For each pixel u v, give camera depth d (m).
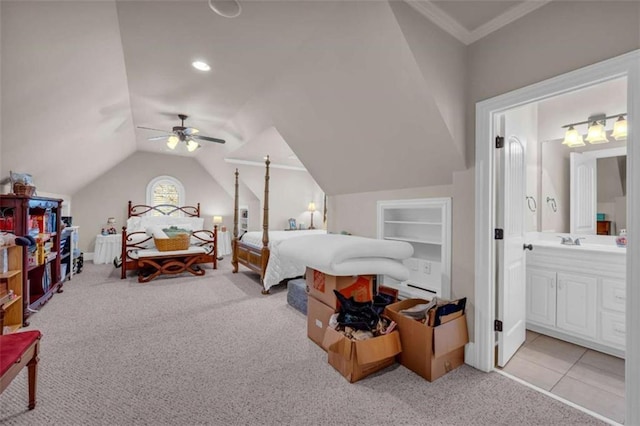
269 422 1.57
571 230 2.94
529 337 2.66
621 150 2.68
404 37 1.81
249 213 7.36
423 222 2.78
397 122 2.32
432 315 1.96
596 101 2.76
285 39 2.23
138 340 2.51
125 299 3.64
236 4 1.87
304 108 2.92
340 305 2.24
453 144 2.12
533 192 3.13
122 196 6.68
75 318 2.99
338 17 1.96
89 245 6.33
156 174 7.03
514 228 2.29
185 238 5.16
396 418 1.60
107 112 3.49
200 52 2.43
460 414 1.64
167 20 2.03
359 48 2.06
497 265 2.14
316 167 3.58
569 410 1.68
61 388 1.83
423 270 3.04
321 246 2.33
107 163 5.84
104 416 1.59
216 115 3.99
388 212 3.24
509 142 2.17
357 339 1.94
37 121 2.64
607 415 1.66
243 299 3.69
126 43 2.31
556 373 2.08
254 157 6.02
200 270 5.34
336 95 2.53
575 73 1.61
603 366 2.17
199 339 2.54
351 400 1.75
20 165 3.17
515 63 1.89
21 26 1.62
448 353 2.06
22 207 2.88
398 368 2.09
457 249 2.29
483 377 2.01
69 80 2.38
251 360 2.20
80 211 6.24
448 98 2.05
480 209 2.09
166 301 3.58
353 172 3.21
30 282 3.38
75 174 4.94
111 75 2.70
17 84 2.04
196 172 7.52
